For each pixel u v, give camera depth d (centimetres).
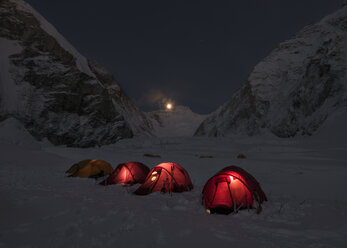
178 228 364
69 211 432
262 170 1236
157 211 490
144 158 1670
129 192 750
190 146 3497
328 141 2780
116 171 916
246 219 472
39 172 1078
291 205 572
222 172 581
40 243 292
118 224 370
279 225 430
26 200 494
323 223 440
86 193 679
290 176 1069
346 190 802
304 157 1912
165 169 757
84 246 287
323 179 989
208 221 433
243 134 5478
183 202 603
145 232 339
